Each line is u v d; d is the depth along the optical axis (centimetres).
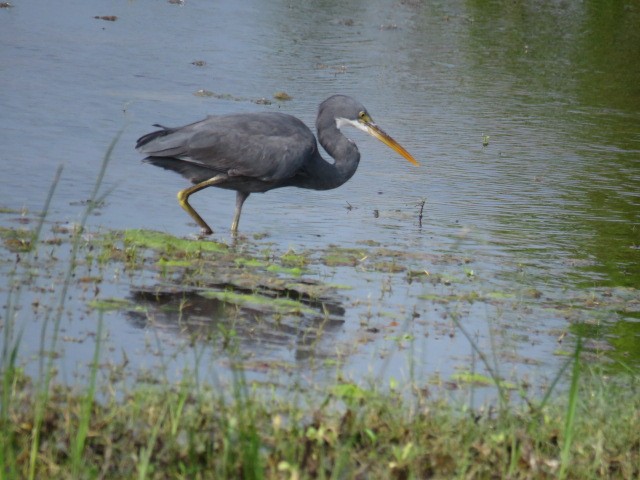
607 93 2514
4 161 1556
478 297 1172
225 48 2570
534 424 789
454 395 884
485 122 2139
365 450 737
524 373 963
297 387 831
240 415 712
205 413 755
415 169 1786
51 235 1239
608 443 794
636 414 851
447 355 984
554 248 1416
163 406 758
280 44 2683
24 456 674
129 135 1777
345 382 878
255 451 667
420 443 752
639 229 1538
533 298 1194
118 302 1032
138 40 2561
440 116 2152
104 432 712
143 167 1634
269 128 1348
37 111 1850
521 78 2583
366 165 1792
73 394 773
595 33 3231
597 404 876
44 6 2827
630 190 1744
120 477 673
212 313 1034
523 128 2119
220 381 853
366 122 1434
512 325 1092
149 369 863
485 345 1022
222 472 682
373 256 1303
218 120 1346
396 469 709
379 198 1611
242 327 1004
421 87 2389
